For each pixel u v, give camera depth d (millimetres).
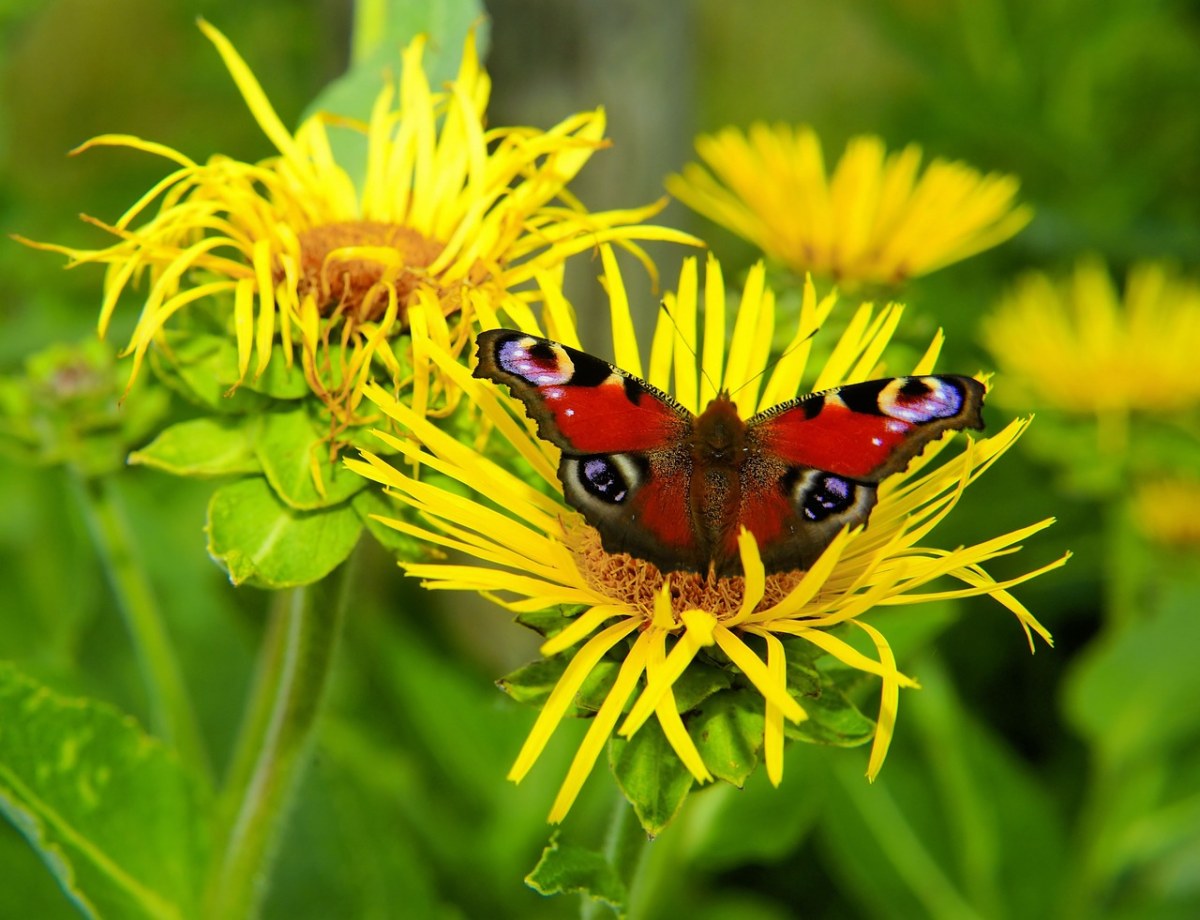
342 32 564
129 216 433
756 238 494
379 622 588
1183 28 774
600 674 423
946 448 574
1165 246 698
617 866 441
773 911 571
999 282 745
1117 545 584
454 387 436
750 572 411
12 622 581
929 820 572
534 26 562
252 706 474
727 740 419
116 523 493
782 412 441
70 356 495
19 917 498
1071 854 582
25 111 848
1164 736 564
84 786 460
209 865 466
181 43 844
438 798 578
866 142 496
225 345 437
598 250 461
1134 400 566
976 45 777
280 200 445
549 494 443
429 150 455
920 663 561
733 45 1128
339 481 433
